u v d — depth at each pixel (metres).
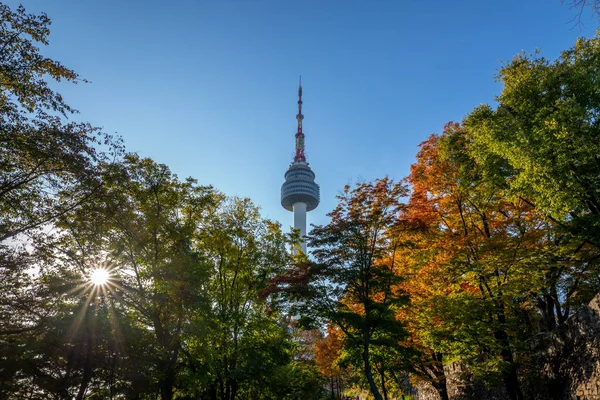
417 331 21.27
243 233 24.16
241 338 22.27
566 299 22.12
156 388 17.78
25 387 13.88
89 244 16.59
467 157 20.48
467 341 18.27
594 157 15.77
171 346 17.64
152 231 18.91
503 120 17.59
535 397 19.39
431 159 22.00
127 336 15.75
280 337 23.88
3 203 14.02
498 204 20.59
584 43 17.91
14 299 14.23
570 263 18.05
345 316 17.98
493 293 18.59
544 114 16.45
